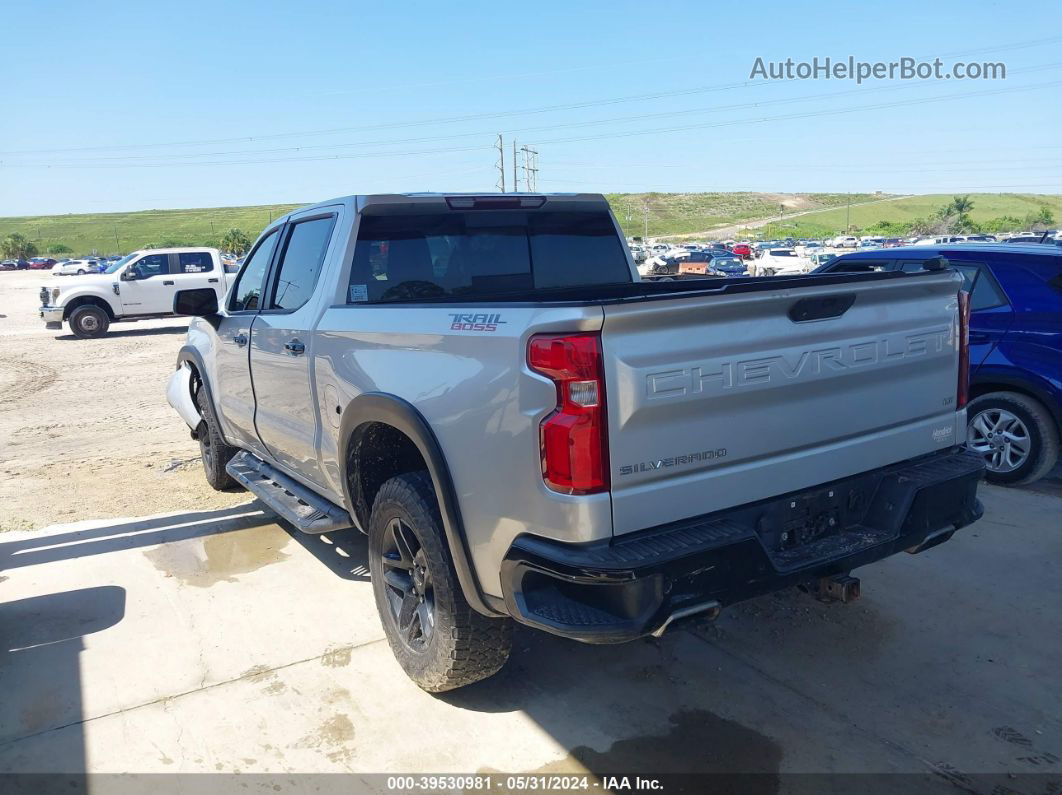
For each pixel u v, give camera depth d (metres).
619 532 2.48
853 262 6.61
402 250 4.02
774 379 2.74
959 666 3.53
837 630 3.86
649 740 3.06
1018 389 5.71
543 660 3.65
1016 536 4.91
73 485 6.43
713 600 2.54
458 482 2.82
